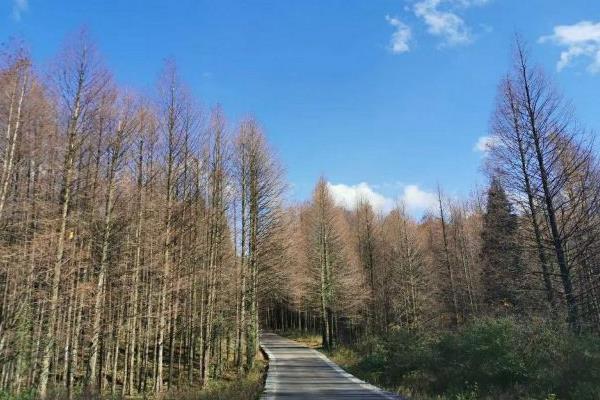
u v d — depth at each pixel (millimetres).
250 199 30156
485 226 31891
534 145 18562
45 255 17109
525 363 15031
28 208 16953
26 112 17188
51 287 18078
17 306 17391
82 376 24250
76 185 18016
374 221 55906
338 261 45906
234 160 30328
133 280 21422
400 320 42938
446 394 16203
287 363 29234
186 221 22953
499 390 14633
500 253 23672
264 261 31266
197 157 23703
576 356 13477
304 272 46531
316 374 22812
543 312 17969
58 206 17562
